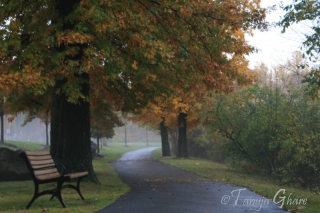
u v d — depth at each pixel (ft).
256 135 63.72
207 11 44.16
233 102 69.05
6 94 50.39
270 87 65.51
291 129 56.29
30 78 31.37
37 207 25.76
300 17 34.42
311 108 57.57
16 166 46.19
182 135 111.24
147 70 38.42
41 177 25.81
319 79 34.71
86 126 41.45
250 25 46.14
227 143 71.15
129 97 51.03
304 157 53.78
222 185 43.16
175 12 42.22
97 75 44.14
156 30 39.04
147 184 43.78
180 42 43.01
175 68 41.27
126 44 40.04
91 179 41.09
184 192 36.09
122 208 25.77
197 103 76.18
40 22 40.47
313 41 35.32
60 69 34.22
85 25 35.22
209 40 44.45
